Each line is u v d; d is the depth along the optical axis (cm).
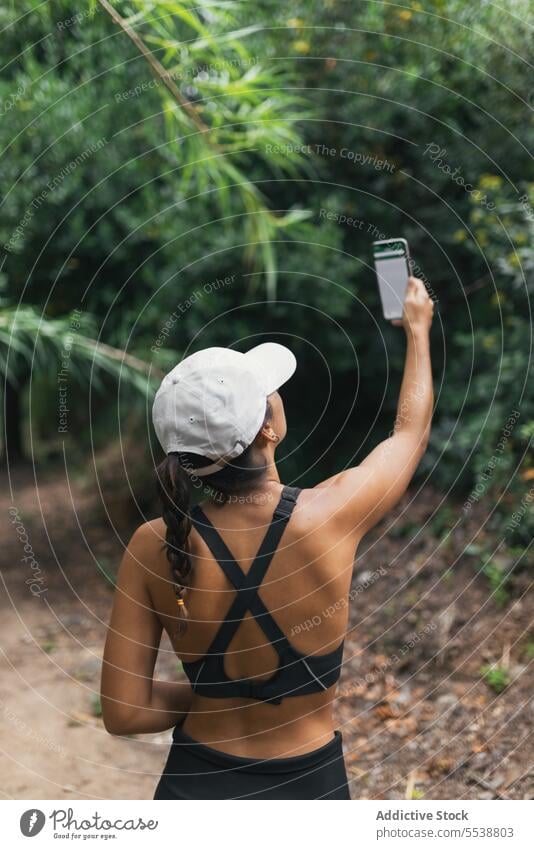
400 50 457
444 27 436
